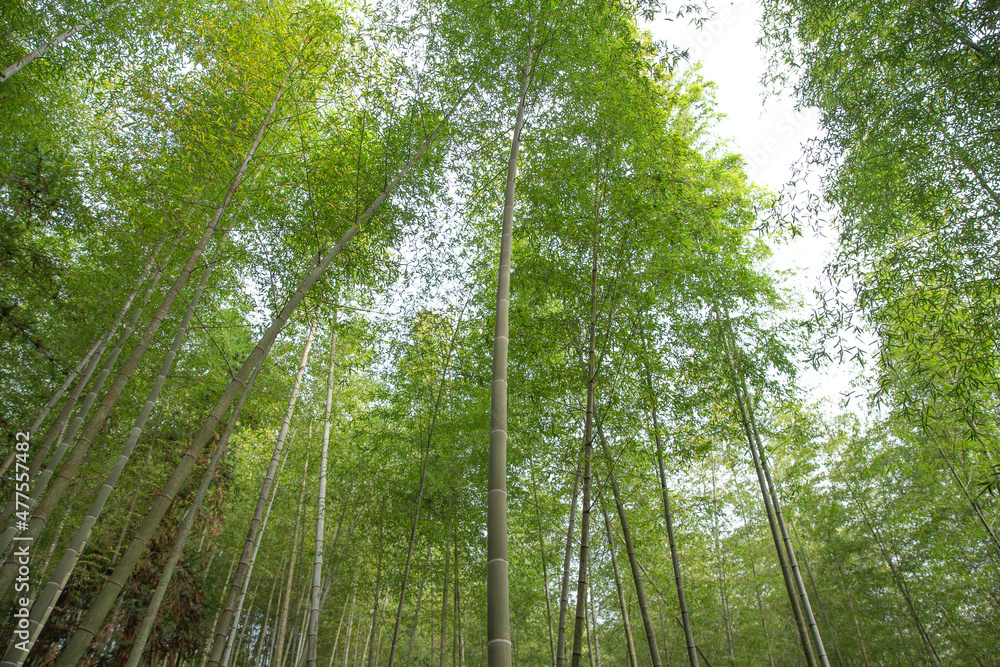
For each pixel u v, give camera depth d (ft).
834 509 35.58
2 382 21.39
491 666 8.43
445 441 26.61
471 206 22.88
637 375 18.75
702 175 24.63
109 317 20.11
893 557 35.45
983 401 22.39
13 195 17.70
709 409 22.86
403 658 56.44
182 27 18.44
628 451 19.62
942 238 16.87
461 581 33.12
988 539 28.58
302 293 15.40
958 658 35.27
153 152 19.60
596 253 17.75
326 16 19.17
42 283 18.02
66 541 24.68
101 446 23.53
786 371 22.07
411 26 19.83
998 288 15.47
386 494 28.43
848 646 41.83
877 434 32.22
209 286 22.57
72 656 9.47
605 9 17.72
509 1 18.88
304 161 19.45
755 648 42.96
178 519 27.09
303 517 33.58
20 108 18.53
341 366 28.68
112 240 20.15
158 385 17.47
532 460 25.11
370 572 33.68
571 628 40.45
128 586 24.77
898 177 18.02
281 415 28.71
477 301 25.09
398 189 19.94
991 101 15.19
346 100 19.72
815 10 18.31
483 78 19.74
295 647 31.91
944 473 28.48
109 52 19.80
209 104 18.42
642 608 20.76
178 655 27.40
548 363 18.86
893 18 17.17
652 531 28.14
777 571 42.73
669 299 21.68
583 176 18.90
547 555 31.07
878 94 17.62
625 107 18.63
